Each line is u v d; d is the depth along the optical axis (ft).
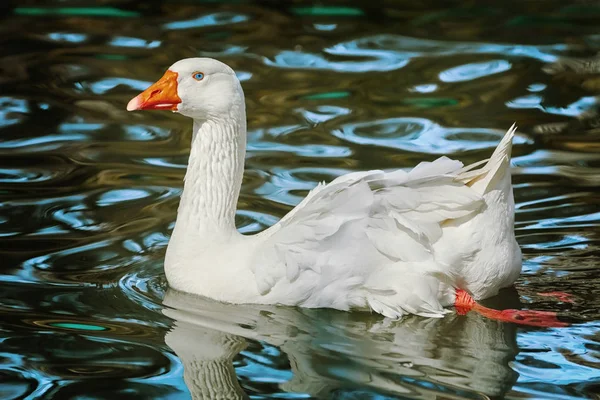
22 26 65.16
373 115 51.70
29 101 53.67
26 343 30.58
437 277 32.37
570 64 58.08
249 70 57.67
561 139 48.42
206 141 35.09
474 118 51.11
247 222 40.27
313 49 61.21
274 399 27.20
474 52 60.29
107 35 63.62
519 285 34.94
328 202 32.68
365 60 59.41
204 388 27.91
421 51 60.75
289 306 33.35
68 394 27.48
